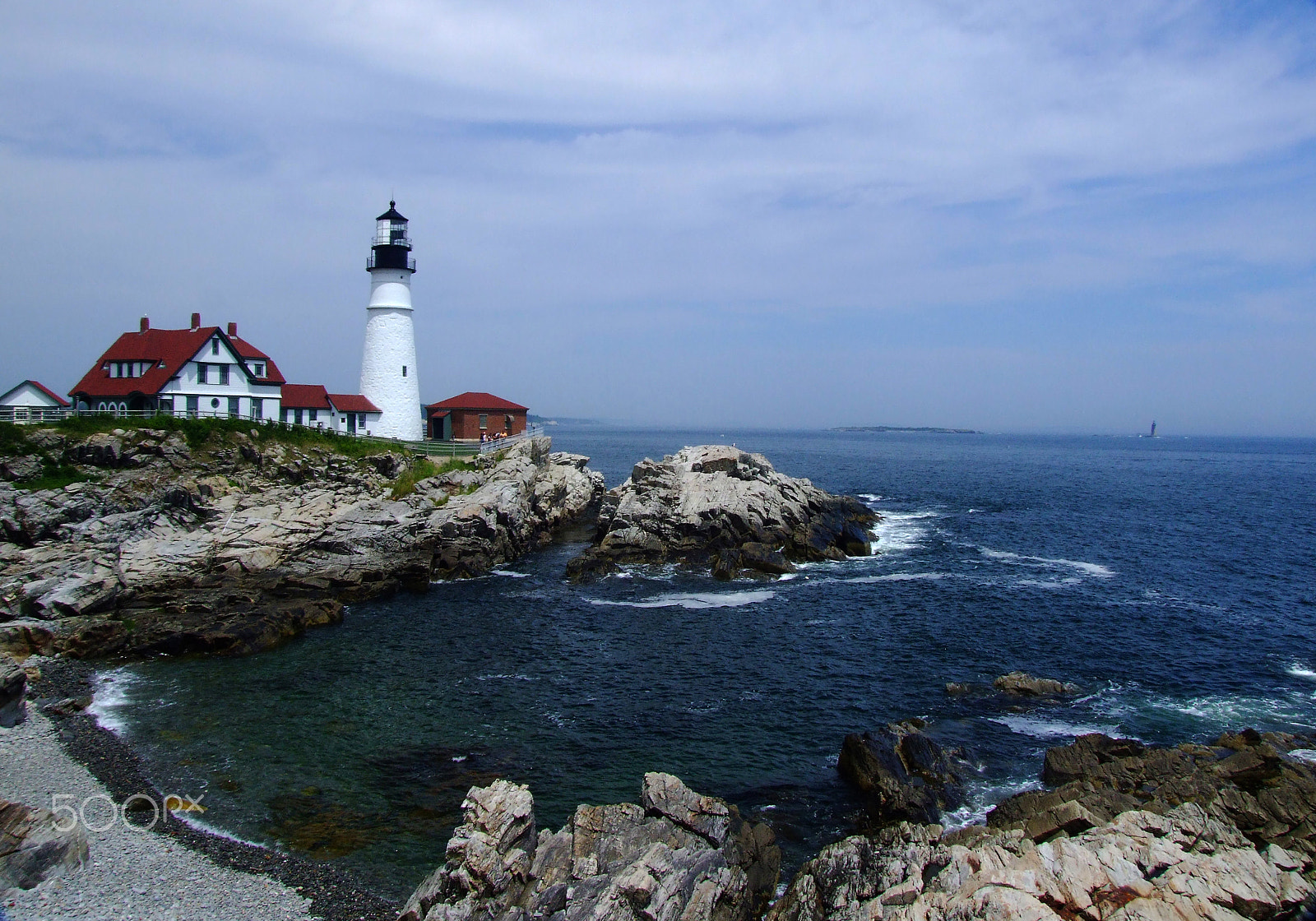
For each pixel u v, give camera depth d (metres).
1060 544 71.12
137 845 23.67
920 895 19.30
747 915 21.16
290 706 33.72
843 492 113.62
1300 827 21.92
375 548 53.25
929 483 131.00
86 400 61.41
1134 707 33.97
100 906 20.88
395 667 38.38
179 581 46.03
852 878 20.73
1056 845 19.94
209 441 54.88
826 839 24.77
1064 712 33.47
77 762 28.38
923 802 25.53
